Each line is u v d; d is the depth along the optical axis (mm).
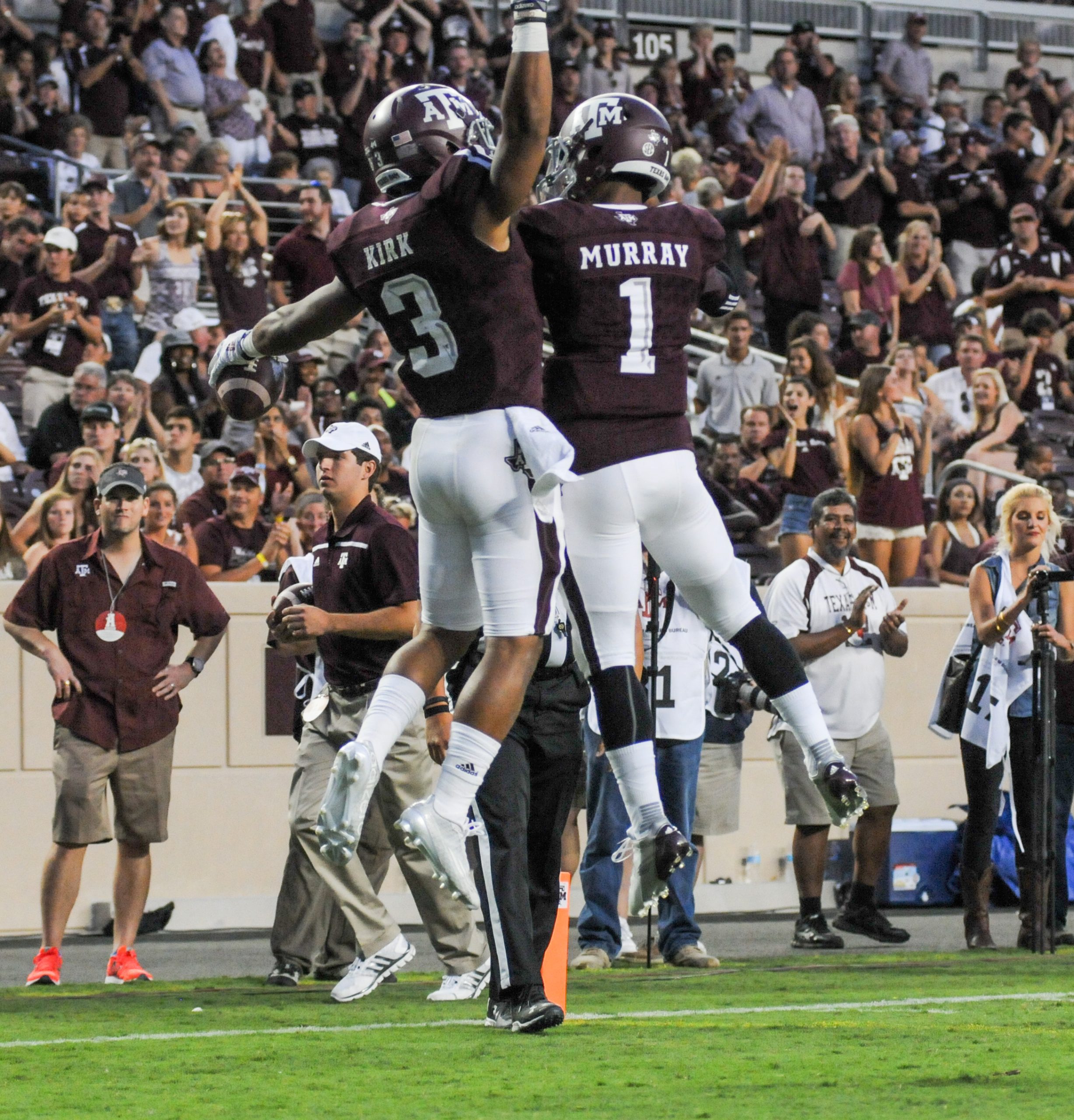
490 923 11078
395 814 13695
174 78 35875
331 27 40938
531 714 11023
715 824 18172
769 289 35562
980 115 48375
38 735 20484
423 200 9062
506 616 9102
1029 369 35750
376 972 13578
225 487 24141
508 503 8992
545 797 11336
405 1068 9672
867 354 33281
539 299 9797
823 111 42531
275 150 37469
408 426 20812
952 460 32031
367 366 28844
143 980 15461
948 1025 11344
